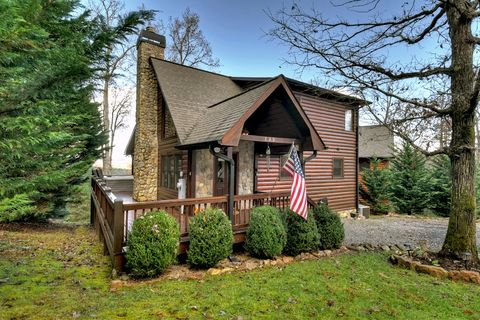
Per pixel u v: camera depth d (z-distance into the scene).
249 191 9.36
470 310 3.57
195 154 8.47
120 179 17.44
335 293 4.00
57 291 3.64
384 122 5.90
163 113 11.69
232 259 5.35
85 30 3.10
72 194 9.47
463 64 5.46
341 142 12.50
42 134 2.75
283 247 5.66
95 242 6.73
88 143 10.27
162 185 11.59
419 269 5.13
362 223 10.95
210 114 8.42
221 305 3.50
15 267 4.37
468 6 5.35
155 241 4.39
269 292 3.97
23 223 8.23
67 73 2.73
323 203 6.87
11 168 3.06
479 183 13.35
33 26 2.23
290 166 5.86
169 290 3.94
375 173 14.56
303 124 6.71
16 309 3.07
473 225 5.46
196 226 4.97
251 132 8.51
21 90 2.59
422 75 5.65
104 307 3.30
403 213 14.50
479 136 17.27
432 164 14.91
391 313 3.45
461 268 5.09
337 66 5.70
